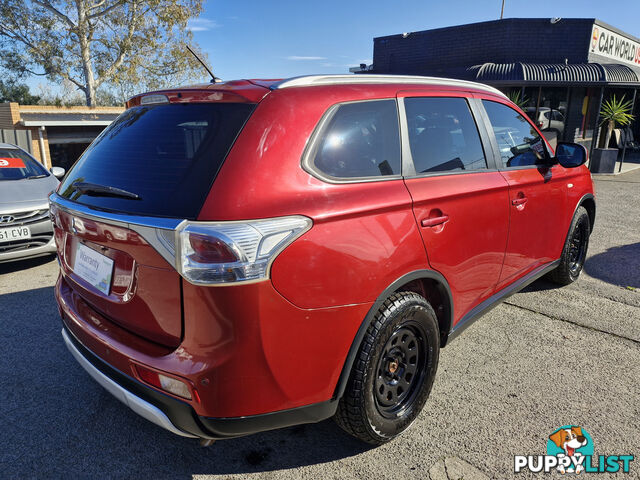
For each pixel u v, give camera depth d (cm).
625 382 310
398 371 247
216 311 178
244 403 190
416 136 259
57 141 2081
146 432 265
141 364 194
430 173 259
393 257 222
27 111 2219
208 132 203
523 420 271
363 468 236
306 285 193
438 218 251
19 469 236
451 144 282
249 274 178
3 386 305
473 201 279
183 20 3094
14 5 2934
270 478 231
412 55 2030
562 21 1709
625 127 1941
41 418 275
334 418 233
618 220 787
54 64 3097
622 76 1524
